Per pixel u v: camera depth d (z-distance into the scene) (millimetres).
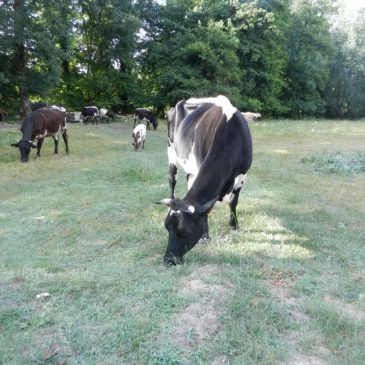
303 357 2725
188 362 2652
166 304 3279
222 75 28547
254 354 2719
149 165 9828
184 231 3777
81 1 24328
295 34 36188
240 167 4574
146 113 21688
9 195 7152
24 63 22156
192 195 3934
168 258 3908
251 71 30453
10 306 3385
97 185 7844
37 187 7742
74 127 20594
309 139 16781
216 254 4301
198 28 27625
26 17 19578
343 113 43906
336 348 2814
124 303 3336
